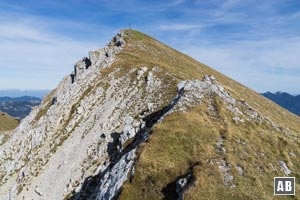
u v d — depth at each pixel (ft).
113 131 245.04
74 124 284.20
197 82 164.76
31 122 373.61
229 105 152.35
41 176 250.57
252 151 120.78
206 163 106.32
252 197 95.66
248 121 144.56
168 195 101.55
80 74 370.73
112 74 319.88
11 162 316.19
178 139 121.60
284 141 134.72
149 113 237.45
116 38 503.61
